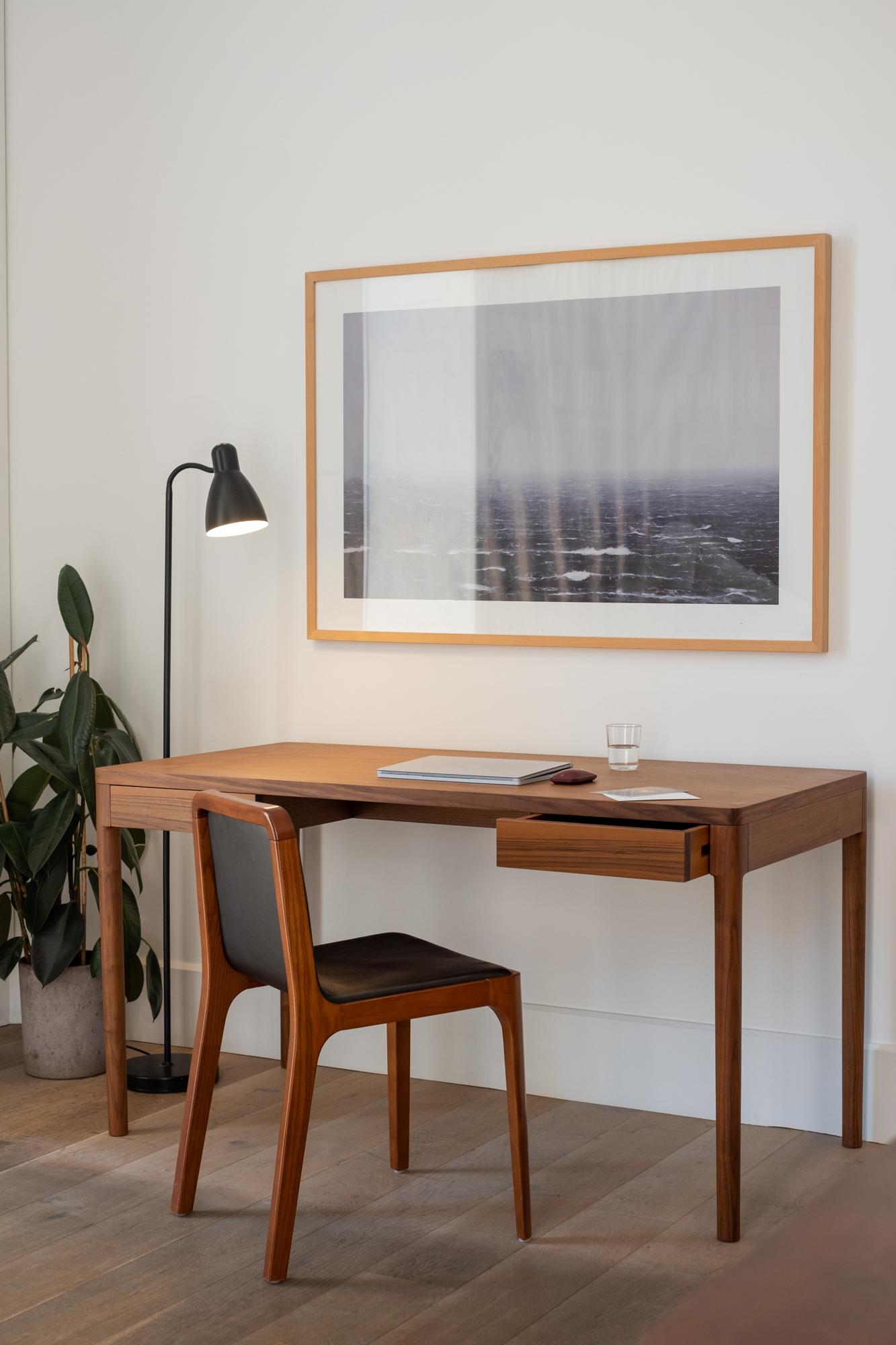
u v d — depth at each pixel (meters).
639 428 2.92
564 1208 2.40
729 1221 2.25
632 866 2.21
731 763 2.87
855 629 2.77
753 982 2.88
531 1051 3.06
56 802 3.16
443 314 3.09
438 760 2.77
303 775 2.65
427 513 3.12
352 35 3.16
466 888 3.14
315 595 3.24
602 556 2.97
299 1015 2.12
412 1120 2.87
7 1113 2.95
